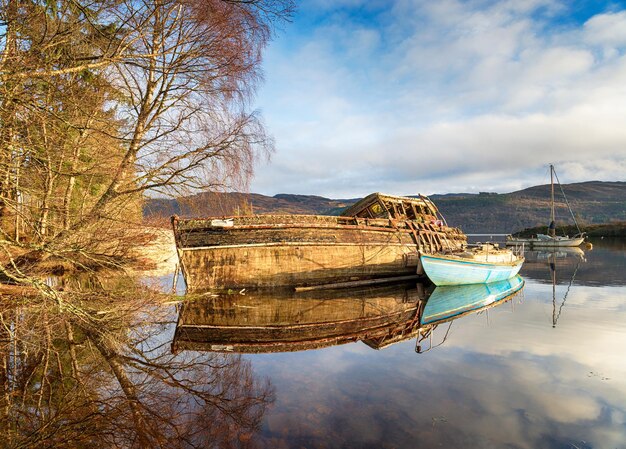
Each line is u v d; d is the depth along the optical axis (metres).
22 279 7.88
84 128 8.90
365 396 5.92
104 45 9.34
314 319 11.92
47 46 7.70
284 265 17.36
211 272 16.50
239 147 13.09
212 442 4.49
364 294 16.77
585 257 38.41
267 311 13.08
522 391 6.11
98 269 12.97
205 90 12.90
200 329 10.54
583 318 11.87
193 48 12.22
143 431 4.77
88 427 4.87
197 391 6.12
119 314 10.17
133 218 13.56
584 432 4.79
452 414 5.29
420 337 9.69
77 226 10.75
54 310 9.59
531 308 13.61
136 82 12.49
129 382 6.46
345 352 8.45
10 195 9.03
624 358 7.80
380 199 20.72
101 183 13.33
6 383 6.27
